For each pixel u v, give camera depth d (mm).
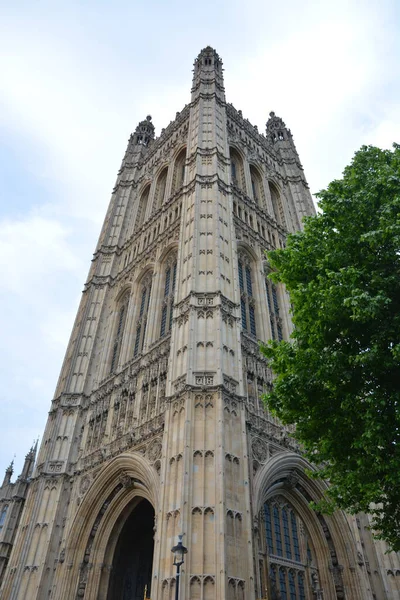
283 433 27859
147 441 26625
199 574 18703
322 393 15875
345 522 27156
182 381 25469
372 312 13414
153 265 40375
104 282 46219
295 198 52969
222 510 20125
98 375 38000
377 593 25422
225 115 49562
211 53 59469
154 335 34500
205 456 22156
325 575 26062
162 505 21656
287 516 29875
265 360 31500
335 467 16078
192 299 29000
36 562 27969
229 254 33469
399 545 15148
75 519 28609
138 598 29750
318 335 15633
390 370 14500
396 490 14477
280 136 66438
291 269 18094
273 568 26375
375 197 16281
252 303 36250
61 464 32531
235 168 49281
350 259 15875
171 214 42719
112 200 57094
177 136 54062
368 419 13781
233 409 24625
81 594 26547
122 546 30750
